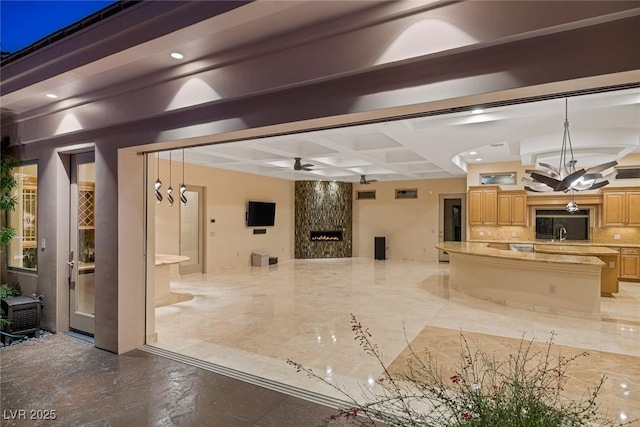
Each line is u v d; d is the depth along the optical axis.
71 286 4.30
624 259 7.82
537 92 1.99
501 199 9.13
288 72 2.53
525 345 3.98
